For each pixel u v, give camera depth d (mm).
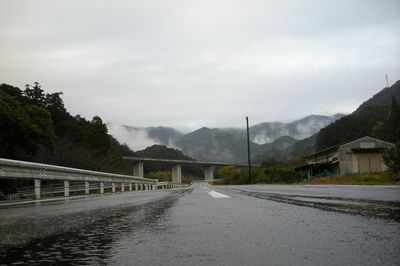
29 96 63438
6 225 5523
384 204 7516
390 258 3008
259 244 3721
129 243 3941
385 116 104688
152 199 12461
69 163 45875
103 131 66562
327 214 5988
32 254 3443
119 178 27906
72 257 3312
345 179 34938
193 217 6262
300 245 3600
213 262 3059
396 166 31984
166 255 3348
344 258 3037
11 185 24750
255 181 70688
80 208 8820
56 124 63844
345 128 102500
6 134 32031
